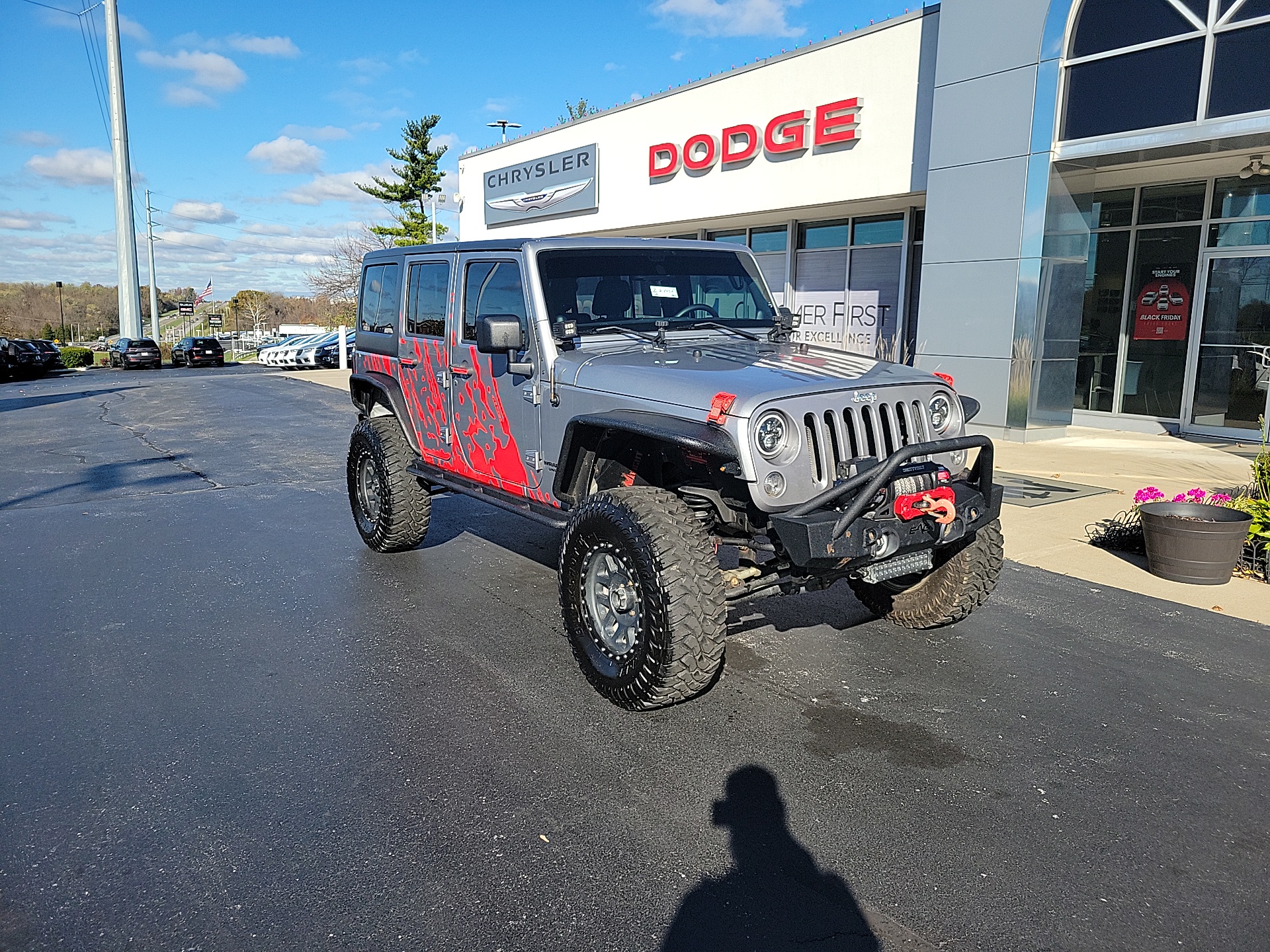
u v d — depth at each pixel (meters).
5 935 2.56
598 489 4.60
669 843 3.01
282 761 3.58
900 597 4.98
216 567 6.40
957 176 11.38
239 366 39.66
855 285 16.03
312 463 11.21
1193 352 11.90
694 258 5.40
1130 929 2.59
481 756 3.62
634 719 3.95
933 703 4.12
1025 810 3.21
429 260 5.80
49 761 3.58
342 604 5.55
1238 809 3.22
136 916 2.65
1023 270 10.80
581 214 20.14
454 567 6.39
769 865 2.89
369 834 3.07
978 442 3.98
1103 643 4.86
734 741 3.75
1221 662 4.59
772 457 3.65
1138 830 3.09
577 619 4.14
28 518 8.10
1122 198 12.52
